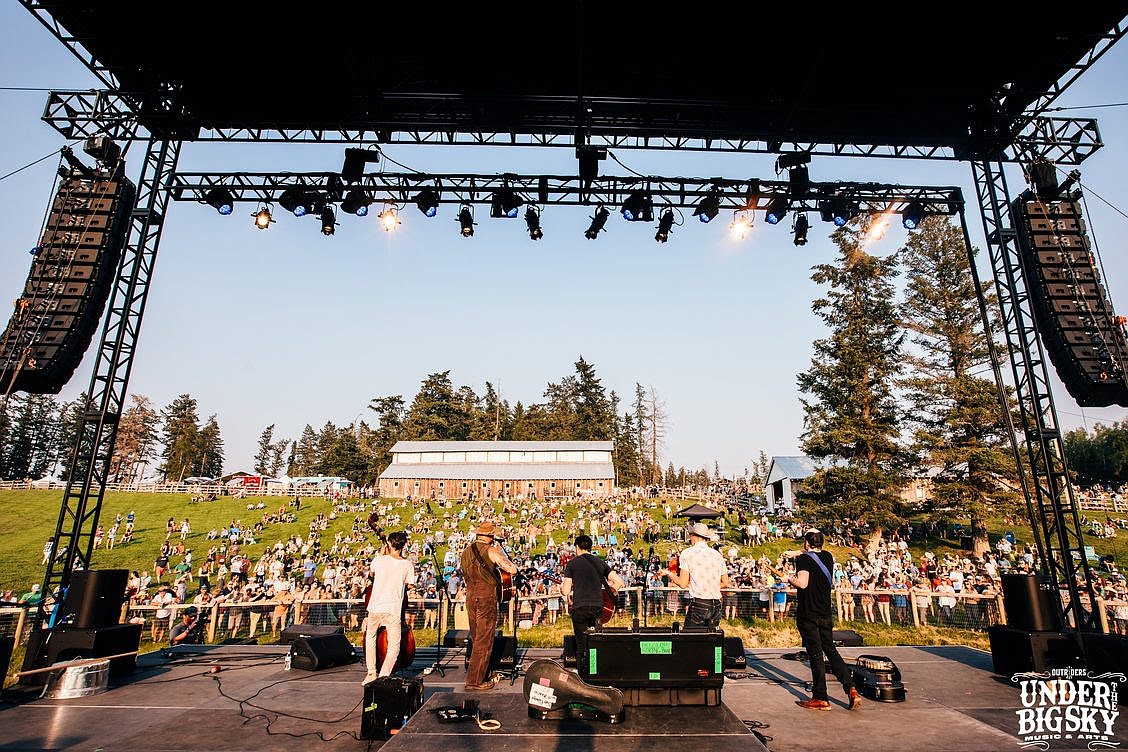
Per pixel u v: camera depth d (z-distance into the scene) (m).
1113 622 15.23
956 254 35.34
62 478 60.53
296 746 5.08
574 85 10.63
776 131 11.33
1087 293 9.79
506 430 107.50
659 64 10.12
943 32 9.23
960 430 34.06
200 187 11.40
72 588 7.79
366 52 9.77
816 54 9.66
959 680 7.54
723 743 4.52
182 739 5.25
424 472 65.88
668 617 18.08
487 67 10.18
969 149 11.30
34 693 6.72
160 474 108.44
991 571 22.02
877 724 5.54
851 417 34.31
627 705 5.35
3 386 8.55
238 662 8.70
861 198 11.88
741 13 9.05
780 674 7.80
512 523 43.81
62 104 10.05
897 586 19.28
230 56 9.77
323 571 23.53
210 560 31.22
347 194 11.63
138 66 9.93
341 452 93.56
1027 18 8.90
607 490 64.19
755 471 125.69
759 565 24.14
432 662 8.28
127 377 9.62
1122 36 8.98
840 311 36.16
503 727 4.84
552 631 17.25
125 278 9.72
